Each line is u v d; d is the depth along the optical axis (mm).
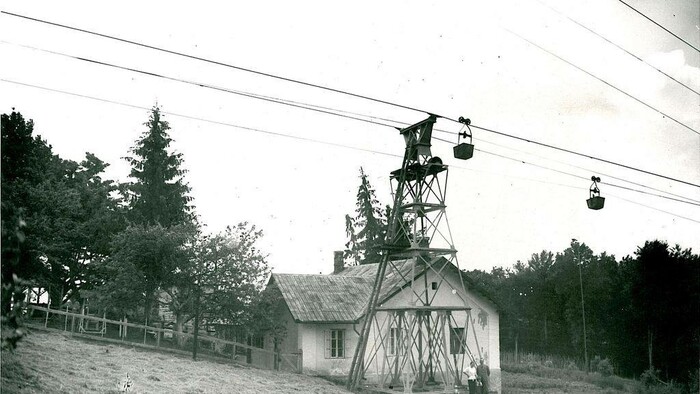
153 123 41625
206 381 20297
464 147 19219
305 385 23812
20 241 8555
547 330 59031
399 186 27281
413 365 26359
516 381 33969
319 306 29484
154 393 16312
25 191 28922
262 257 29938
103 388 15461
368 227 58094
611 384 34906
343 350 29391
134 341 29219
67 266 34188
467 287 31578
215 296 29109
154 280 28891
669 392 33938
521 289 61875
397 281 30422
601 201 22250
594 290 53906
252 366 28000
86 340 26062
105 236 33844
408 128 26734
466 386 26984
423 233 27391
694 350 40312
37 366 16391
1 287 8352
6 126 28703
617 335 48188
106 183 41125
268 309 29859
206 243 28984
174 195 42000
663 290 42344
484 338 31375
